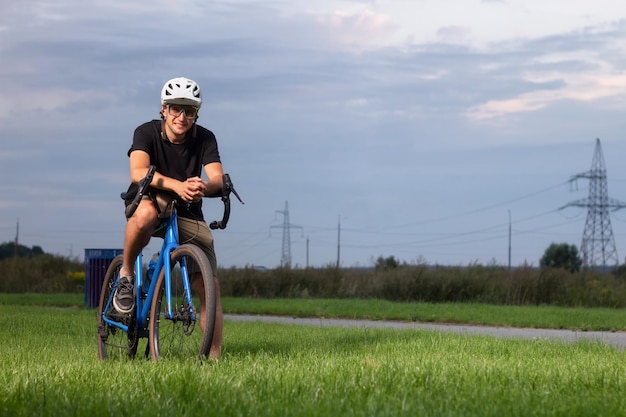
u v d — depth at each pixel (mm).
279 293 31266
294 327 13688
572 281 27891
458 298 28125
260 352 7930
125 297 7145
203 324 6648
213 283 6449
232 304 23906
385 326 15938
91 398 4766
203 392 4914
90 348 9102
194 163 7098
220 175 6895
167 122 6930
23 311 18406
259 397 4812
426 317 18891
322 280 31562
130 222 6879
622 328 16312
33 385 5191
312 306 22734
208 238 7051
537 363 7031
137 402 4648
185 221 6969
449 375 5820
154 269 7004
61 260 37531
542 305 27047
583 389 5336
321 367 6207
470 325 17609
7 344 9930
